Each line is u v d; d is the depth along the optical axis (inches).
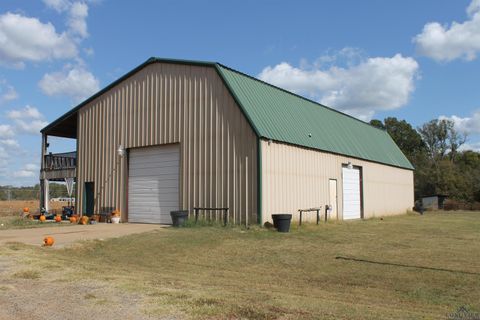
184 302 259.8
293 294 317.4
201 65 805.2
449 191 1993.1
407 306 301.9
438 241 621.3
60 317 239.0
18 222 885.2
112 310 248.1
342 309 257.1
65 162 1064.2
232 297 274.7
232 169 737.6
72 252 511.5
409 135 3041.3
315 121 986.7
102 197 946.1
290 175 785.6
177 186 824.9
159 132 853.8
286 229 681.6
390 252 525.7
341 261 472.1
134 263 466.0
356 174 1080.2
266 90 885.8
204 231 672.4
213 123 773.9
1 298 278.5
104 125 960.9
